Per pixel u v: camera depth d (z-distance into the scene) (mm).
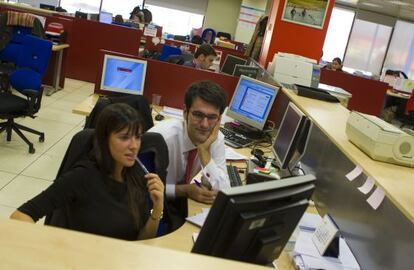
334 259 1731
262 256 1205
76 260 673
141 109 2826
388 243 1586
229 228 1094
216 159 2285
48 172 3684
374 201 1672
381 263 1604
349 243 1899
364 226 1797
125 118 1620
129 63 3881
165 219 2033
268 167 2654
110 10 12586
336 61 8750
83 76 7254
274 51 5301
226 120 3725
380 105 6523
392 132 1821
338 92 3982
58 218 1664
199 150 2199
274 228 1197
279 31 5250
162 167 1961
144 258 720
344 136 2213
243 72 4535
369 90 6484
